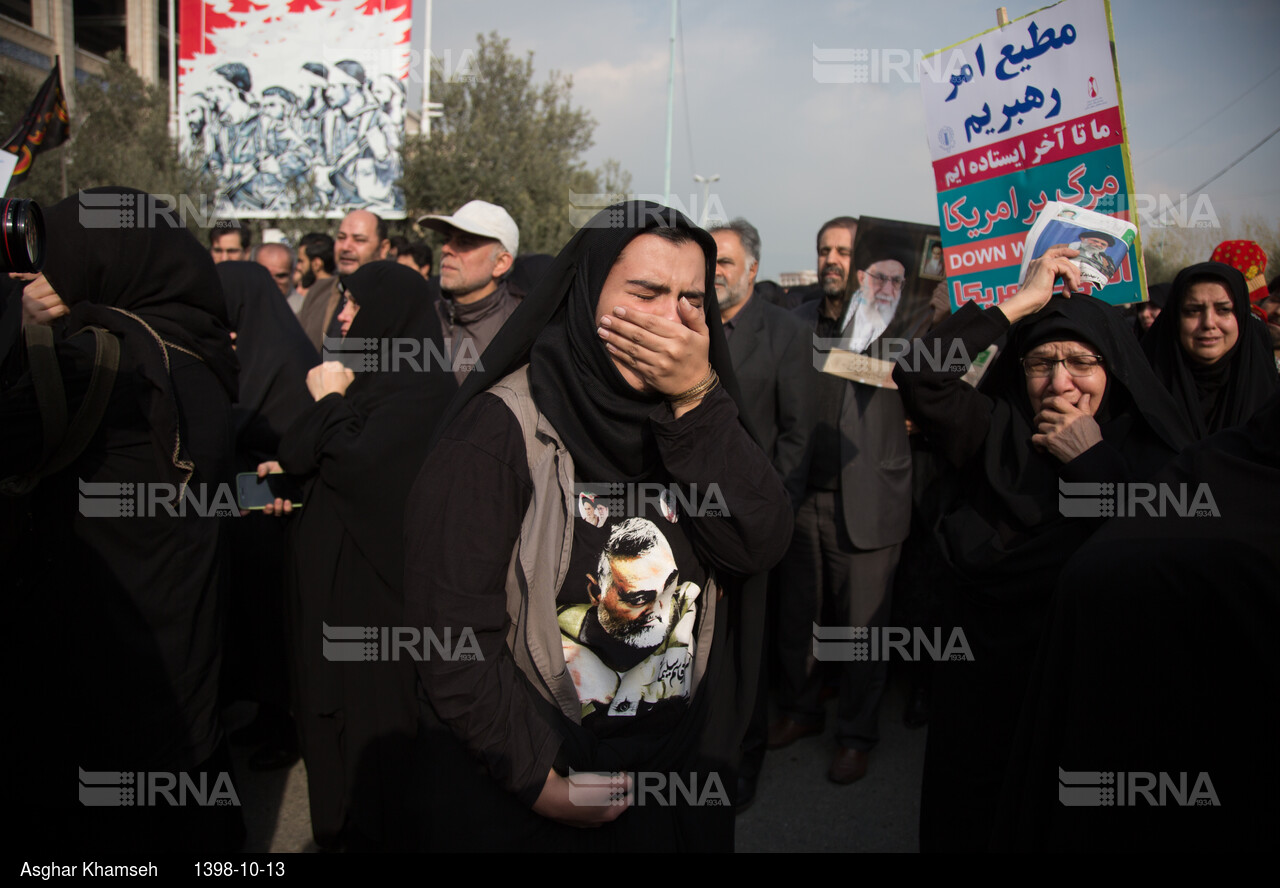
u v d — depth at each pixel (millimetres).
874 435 3135
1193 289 2371
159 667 1998
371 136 14781
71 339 1915
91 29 22531
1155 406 1923
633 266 1320
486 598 1296
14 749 1896
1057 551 1831
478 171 14078
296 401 3525
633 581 1418
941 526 2111
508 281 4180
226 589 2311
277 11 14945
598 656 1418
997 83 2357
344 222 5113
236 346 3490
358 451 2383
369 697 2404
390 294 2535
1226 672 1093
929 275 2809
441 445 1349
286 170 14969
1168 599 1133
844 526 3223
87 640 1910
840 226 3660
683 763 1470
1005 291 2393
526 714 1322
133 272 2092
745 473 1395
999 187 2379
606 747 1402
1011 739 1912
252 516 3051
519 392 1383
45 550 1891
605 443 1384
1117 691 1173
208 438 2172
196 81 15102
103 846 1971
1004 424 2055
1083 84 2189
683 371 1307
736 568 1480
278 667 3059
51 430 1792
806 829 2795
